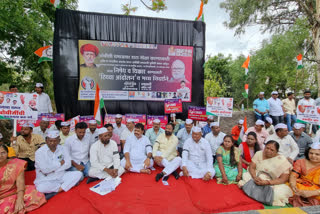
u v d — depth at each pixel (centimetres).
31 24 631
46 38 709
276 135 438
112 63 599
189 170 394
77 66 580
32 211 279
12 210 269
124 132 492
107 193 326
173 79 636
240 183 354
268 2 1138
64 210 282
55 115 504
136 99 620
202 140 410
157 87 629
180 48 630
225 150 396
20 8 580
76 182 347
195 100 657
